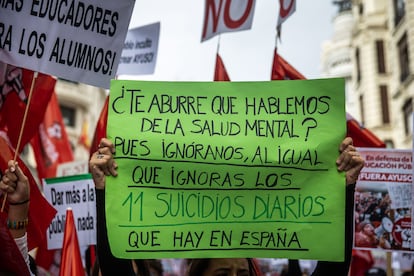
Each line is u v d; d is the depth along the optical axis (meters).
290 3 6.66
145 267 4.42
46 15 4.31
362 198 5.86
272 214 3.66
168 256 3.59
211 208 3.67
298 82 3.80
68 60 4.37
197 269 3.77
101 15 4.48
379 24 32.69
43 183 6.51
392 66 27.50
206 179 3.70
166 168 3.69
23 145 5.36
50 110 8.91
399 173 5.86
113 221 3.59
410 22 24.48
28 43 4.27
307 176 3.69
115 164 3.65
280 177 3.70
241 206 3.68
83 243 6.34
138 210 3.62
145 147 3.70
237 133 3.76
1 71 5.19
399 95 26.59
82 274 4.22
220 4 7.22
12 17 4.26
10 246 2.32
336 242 3.60
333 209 3.63
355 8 35.16
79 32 4.41
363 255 8.12
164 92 3.79
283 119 3.78
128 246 3.57
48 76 5.46
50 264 6.71
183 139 3.73
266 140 3.75
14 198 3.44
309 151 3.71
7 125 5.29
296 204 3.66
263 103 3.81
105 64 4.51
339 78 3.76
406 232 5.79
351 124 7.18
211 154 3.72
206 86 3.82
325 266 3.63
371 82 32.56
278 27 6.97
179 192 3.68
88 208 6.37
